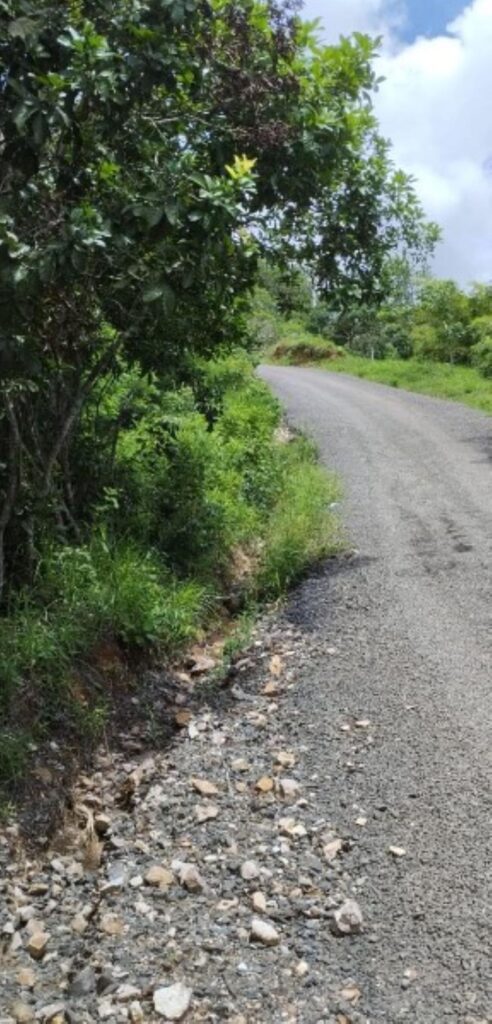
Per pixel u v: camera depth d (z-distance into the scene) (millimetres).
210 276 5031
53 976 2941
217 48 5410
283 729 4531
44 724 4285
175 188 4484
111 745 4508
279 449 11195
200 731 4645
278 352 34406
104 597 5172
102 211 4578
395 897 3127
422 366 24125
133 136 5066
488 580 6344
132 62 4547
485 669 4844
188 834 3682
